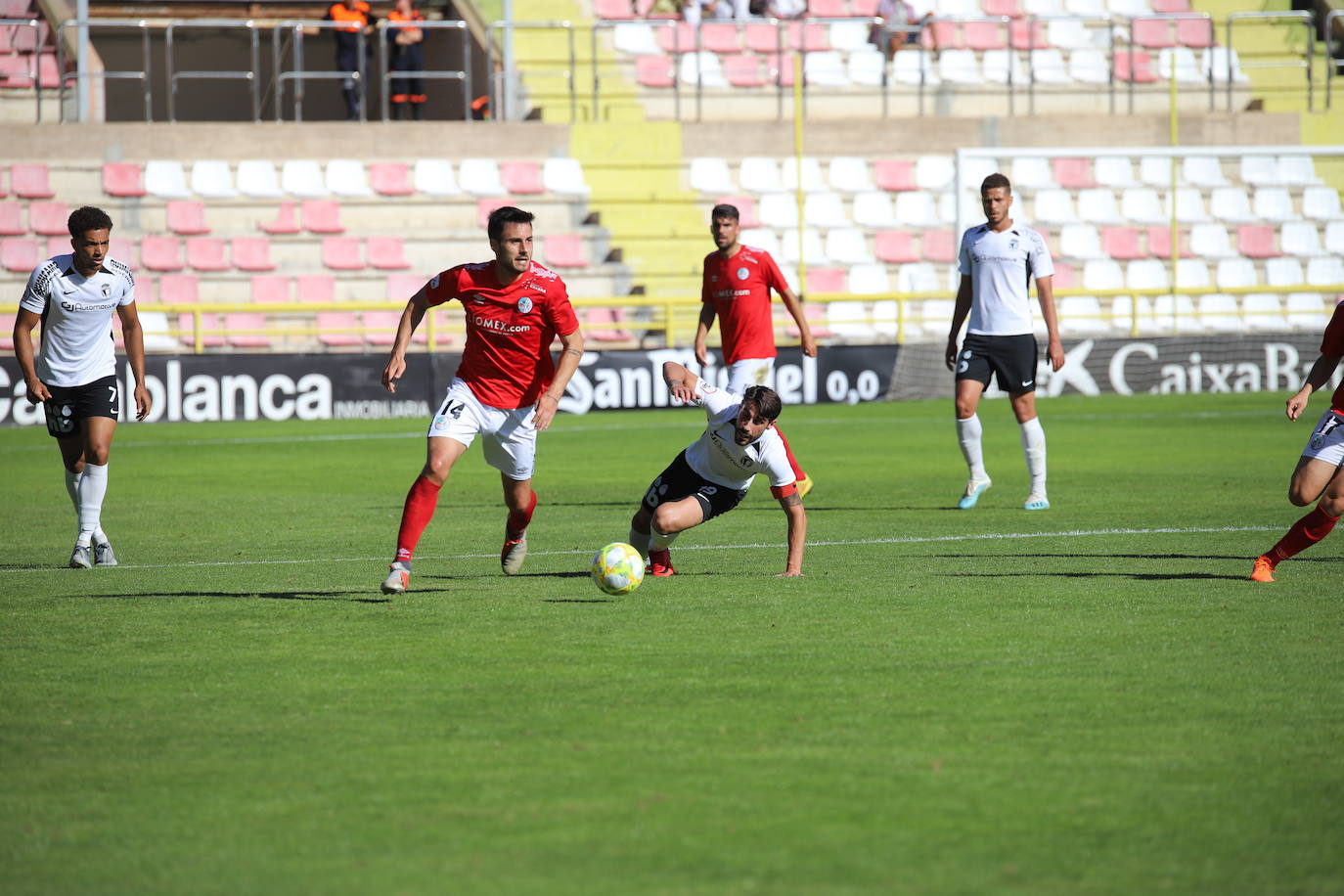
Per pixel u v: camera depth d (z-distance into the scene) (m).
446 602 24.38
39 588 26.12
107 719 16.89
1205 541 31.00
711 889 11.73
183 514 37.88
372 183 92.19
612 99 102.19
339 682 18.59
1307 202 101.25
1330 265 98.56
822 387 79.69
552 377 24.86
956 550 30.08
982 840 12.78
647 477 46.22
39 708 17.38
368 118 114.94
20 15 98.94
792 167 96.75
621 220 92.94
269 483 45.50
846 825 13.18
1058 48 108.56
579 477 46.47
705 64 104.69
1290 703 17.22
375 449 57.41
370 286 87.56
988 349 36.94
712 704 17.33
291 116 116.50
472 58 106.25
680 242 92.00
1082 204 98.81
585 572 27.70
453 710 17.16
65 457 29.70
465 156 94.25
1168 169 100.62
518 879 11.96
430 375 74.81
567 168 94.44
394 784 14.40
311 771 14.86
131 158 90.06
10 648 20.75
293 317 86.25
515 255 23.75
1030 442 37.00
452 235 90.06
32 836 13.04
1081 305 94.88
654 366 76.94
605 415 74.81
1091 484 42.53
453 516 36.84
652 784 14.37
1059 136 99.25
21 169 87.19
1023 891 11.70
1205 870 12.12
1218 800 13.81
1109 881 11.88
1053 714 16.77
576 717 16.81
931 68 106.50
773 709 17.06
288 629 22.05
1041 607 23.31
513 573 26.91
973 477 37.47
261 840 12.90
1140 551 29.66
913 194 96.88
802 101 101.75
